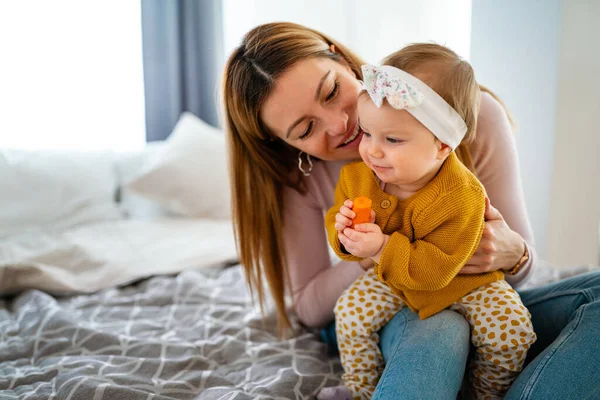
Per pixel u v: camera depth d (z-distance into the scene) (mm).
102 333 1287
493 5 1927
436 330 870
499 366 910
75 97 2598
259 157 1233
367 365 1023
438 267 854
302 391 1063
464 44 2123
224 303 1550
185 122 2582
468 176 903
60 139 2584
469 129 907
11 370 1179
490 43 1955
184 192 2363
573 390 795
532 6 1842
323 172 1294
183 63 2939
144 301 1571
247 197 1288
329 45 1168
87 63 2613
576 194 1905
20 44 2455
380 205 937
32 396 1016
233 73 1118
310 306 1288
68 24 2553
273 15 2754
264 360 1194
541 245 1958
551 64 1828
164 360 1176
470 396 996
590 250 1952
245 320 1403
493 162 1121
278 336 1335
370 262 1065
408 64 860
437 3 2176
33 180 2197
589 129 1852
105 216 2359
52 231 2168
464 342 872
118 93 2711
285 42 1053
